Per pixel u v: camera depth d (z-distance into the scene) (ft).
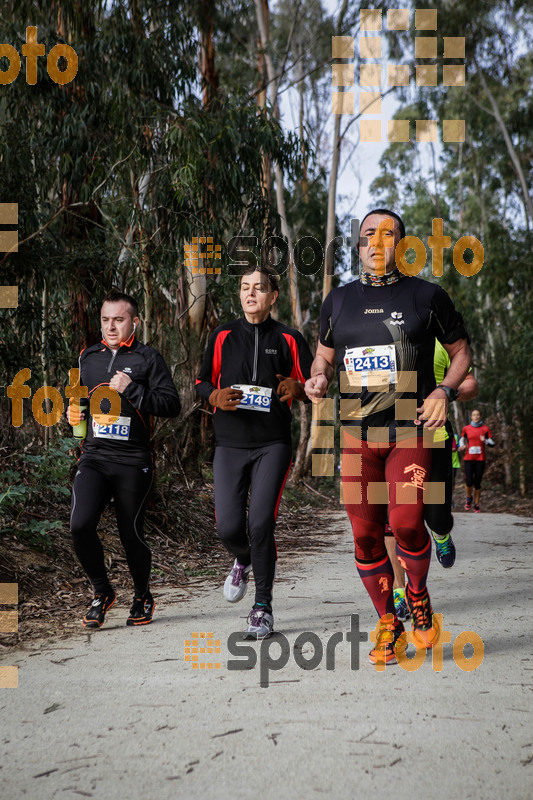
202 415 41.29
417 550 11.80
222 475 14.28
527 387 67.31
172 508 27.45
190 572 21.68
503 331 87.45
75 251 26.68
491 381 75.25
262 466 14.07
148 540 24.59
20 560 18.48
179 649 12.86
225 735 8.91
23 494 19.65
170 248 29.94
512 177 83.76
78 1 30.71
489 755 8.26
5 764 8.21
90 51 30.76
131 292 29.76
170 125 30.09
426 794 7.38
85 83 29.94
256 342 14.30
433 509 13.94
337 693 10.39
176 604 17.08
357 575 21.01
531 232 69.77
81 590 17.92
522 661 11.84
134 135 29.68
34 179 27.43
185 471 37.22
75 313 28.55
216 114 32.60
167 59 33.60
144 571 14.83
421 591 12.23
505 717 9.39
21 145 26.43
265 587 13.83
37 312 25.58
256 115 33.17
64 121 28.94
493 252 68.74
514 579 19.93
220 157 30.66
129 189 29.60
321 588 18.98
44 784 7.72
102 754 8.43
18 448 23.52
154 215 29.60
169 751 8.48
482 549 27.07
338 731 8.99
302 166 36.29
